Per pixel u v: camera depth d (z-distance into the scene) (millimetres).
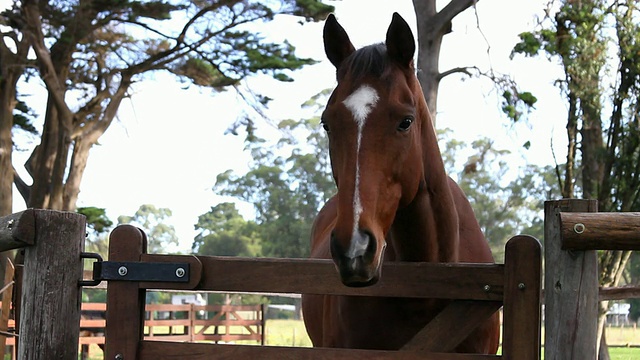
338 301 3176
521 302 2467
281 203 47688
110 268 2834
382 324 3041
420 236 2924
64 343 2854
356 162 2449
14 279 5156
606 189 12797
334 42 2928
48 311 2822
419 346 2645
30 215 2807
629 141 12625
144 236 2885
